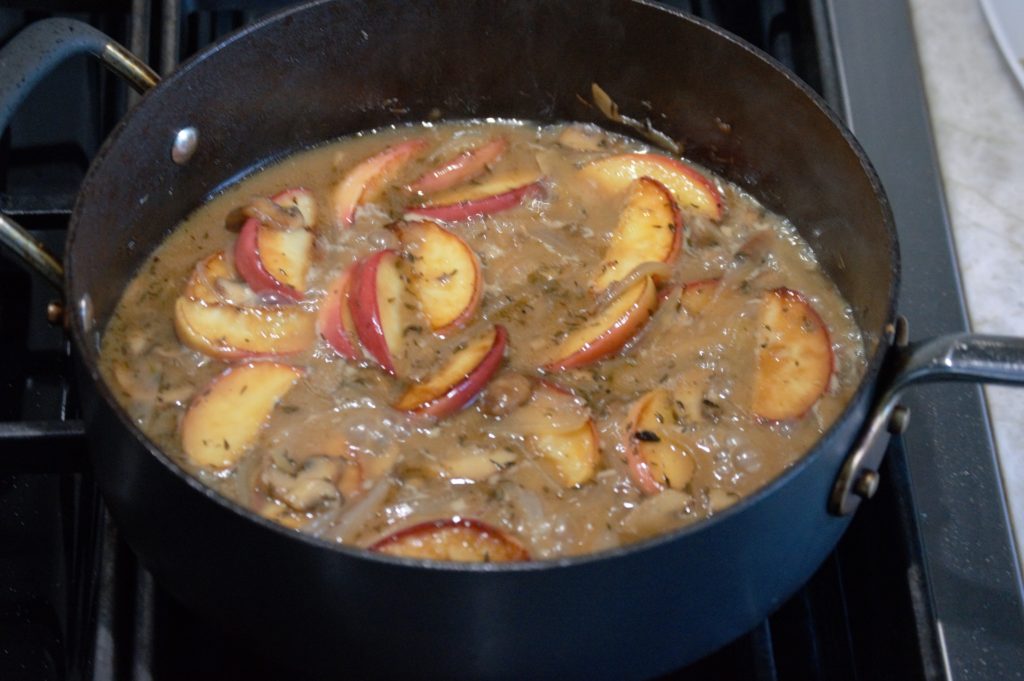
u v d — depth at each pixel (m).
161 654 0.54
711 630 0.51
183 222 0.66
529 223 0.66
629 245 0.64
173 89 0.61
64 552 0.60
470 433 0.56
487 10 0.67
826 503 0.50
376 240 0.64
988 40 0.80
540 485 0.54
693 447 0.56
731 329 0.61
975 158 0.75
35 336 0.67
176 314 0.60
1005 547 0.57
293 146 0.69
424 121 0.72
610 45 0.68
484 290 0.62
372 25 0.66
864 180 0.58
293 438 0.56
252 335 0.60
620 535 0.53
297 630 0.49
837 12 0.75
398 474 0.55
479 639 0.47
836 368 0.59
